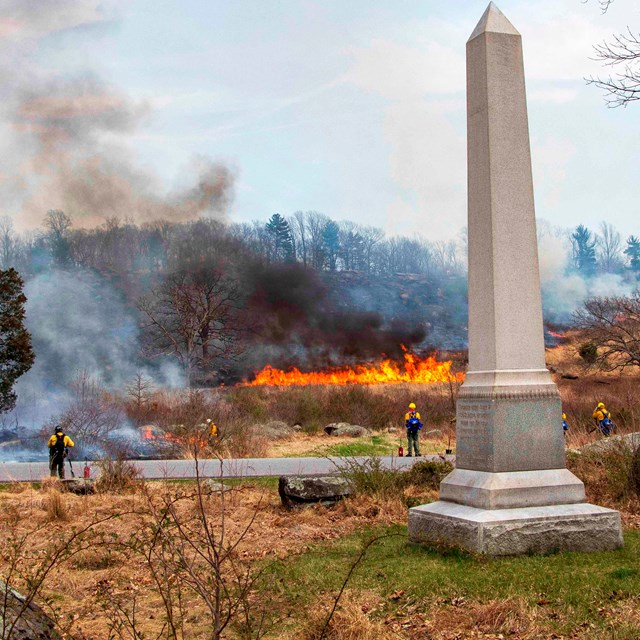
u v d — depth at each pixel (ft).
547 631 22.67
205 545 23.43
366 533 39.68
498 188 36.60
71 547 33.71
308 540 39.27
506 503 34.04
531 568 30.09
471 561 31.58
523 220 36.91
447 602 26.23
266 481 64.34
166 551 34.81
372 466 54.49
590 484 49.01
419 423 91.81
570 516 33.58
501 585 27.63
